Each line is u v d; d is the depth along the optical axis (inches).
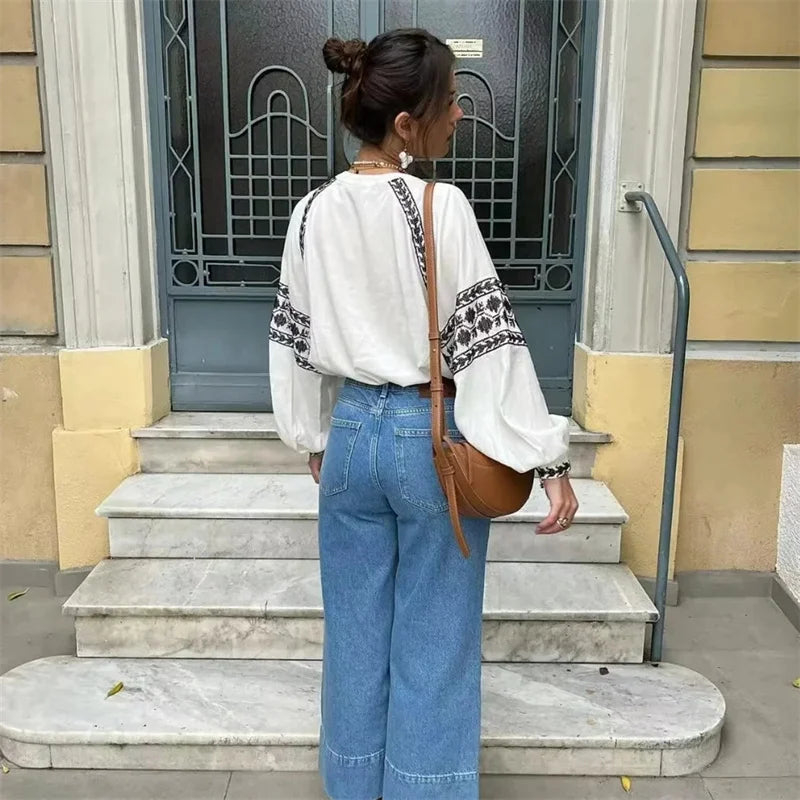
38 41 113.3
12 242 117.6
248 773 88.5
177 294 129.6
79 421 120.7
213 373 132.1
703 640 113.3
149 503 112.2
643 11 111.2
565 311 129.8
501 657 101.3
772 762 90.5
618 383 119.2
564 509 65.3
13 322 120.4
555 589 104.7
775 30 112.3
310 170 127.3
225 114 125.3
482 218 128.0
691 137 115.4
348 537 70.5
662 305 118.5
